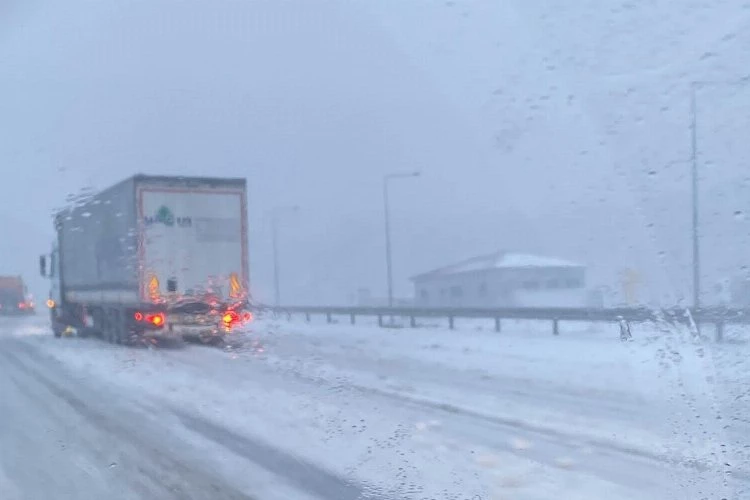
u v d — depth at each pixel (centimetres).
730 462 795
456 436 986
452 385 1423
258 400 1291
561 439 955
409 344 2181
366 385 1433
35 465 899
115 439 1030
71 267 2727
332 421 1098
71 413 1229
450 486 767
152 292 2139
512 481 779
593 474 796
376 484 782
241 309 2217
